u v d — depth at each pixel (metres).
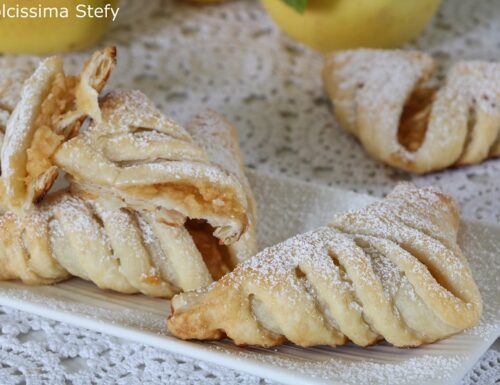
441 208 0.54
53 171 0.52
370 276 0.50
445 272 0.51
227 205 0.52
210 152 0.56
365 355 0.51
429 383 0.48
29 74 0.59
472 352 0.50
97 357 0.53
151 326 0.52
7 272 0.54
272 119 0.66
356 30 0.68
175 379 0.52
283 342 0.51
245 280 0.51
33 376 0.52
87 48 0.69
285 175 0.62
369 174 0.63
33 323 0.54
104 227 0.54
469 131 0.62
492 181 0.62
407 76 0.63
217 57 0.70
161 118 0.54
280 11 0.69
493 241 0.55
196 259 0.53
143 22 0.72
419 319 0.51
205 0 0.73
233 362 0.50
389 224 0.53
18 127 0.53
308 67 0.69
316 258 0.51
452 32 0.72
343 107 0.64
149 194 0.52
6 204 0.53
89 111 0.53
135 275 0.53
